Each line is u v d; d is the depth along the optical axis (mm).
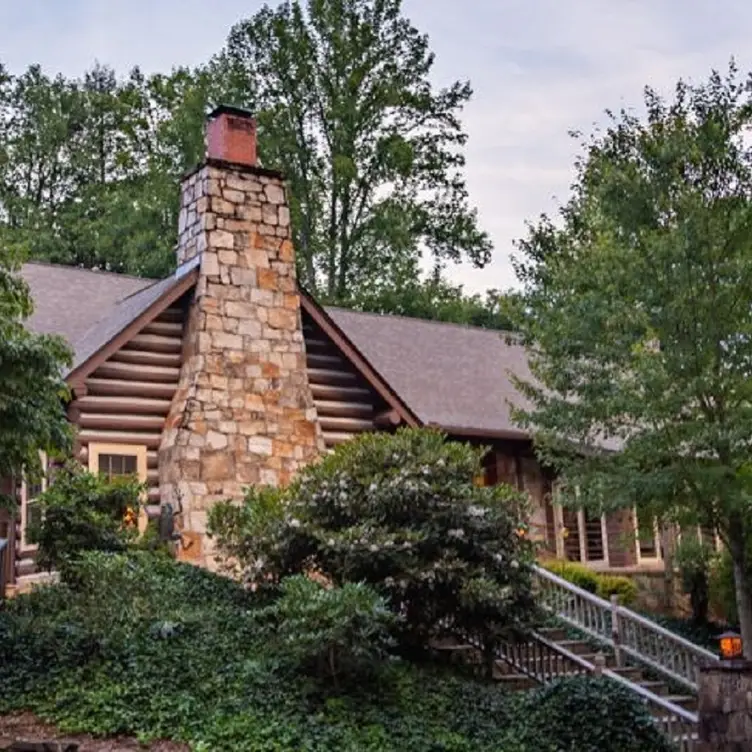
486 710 10484
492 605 11336
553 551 19734
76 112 36812
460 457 12469
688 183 13992
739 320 13297
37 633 10281
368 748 9016
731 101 14141
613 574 19781
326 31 31125
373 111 31547
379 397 17047
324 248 31625
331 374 16859
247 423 15180
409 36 31906
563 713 10094
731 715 10234
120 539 12695
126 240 30422
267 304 15891
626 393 13359
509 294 16906
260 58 31266
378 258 32250
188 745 8555
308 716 9375
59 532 12430
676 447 13320
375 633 10344
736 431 12750
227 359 15305
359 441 12781
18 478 11953
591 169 15242
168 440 14898
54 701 9227
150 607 11180
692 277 13172
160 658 10023
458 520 11820
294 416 15625
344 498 11945
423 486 11812
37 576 14141
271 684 9789
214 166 15969
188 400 14867
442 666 12094
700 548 16312
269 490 13320
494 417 19422
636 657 13445
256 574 12109
